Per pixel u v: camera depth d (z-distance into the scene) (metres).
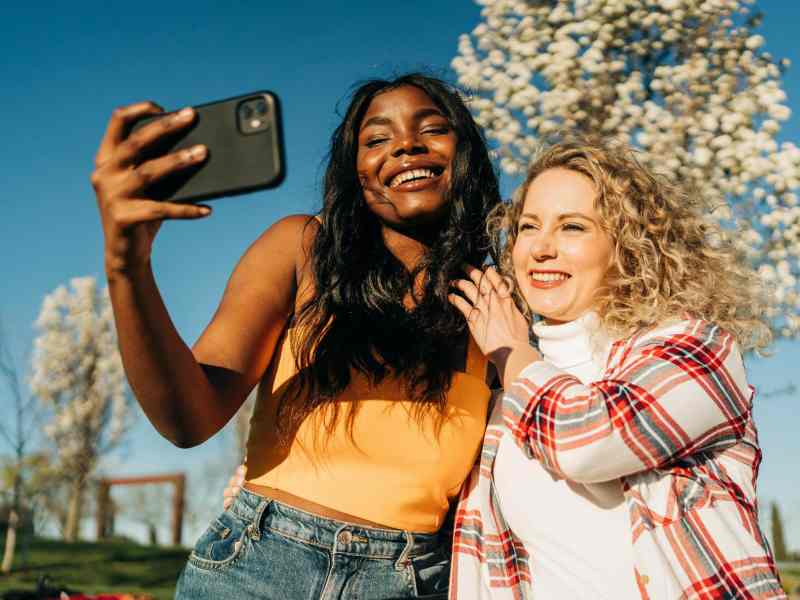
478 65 6.62
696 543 1.73
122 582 15.60
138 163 1.23
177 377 1.50
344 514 1.81
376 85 2.28
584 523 1.84
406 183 2.19
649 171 2.13
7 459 18.27
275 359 1.98
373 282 2.09
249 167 1.19
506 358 1.98
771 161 6.04
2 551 19.61
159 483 24.59
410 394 1.90
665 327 1.94
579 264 2.02
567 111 6.29
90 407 21.20
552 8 6.80
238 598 1.77
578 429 1.76
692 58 6.32
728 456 1.88
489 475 2.00
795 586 12.52
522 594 1.94
